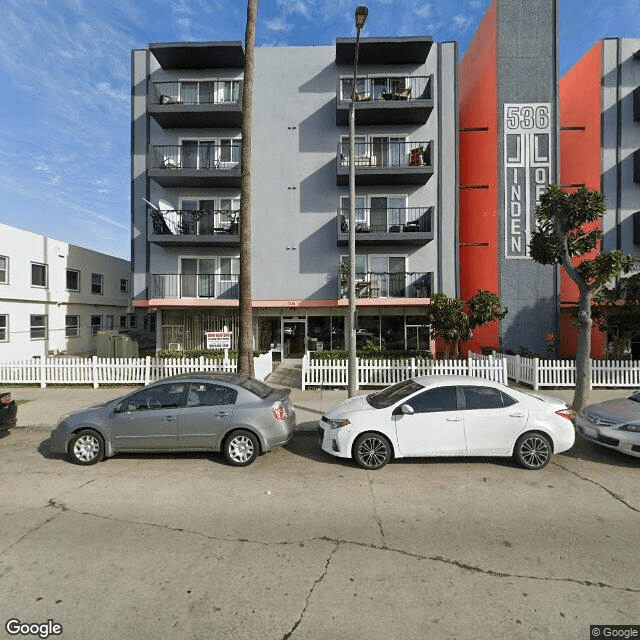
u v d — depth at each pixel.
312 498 4.32
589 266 7.83
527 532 3.59
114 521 3.79
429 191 14.97
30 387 10.69
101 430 5.33
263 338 15.61
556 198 7.97
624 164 15.08
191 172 14.31
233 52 14.43
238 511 4.02
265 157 15.20
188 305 14.66
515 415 5.20
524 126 14.45
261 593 2.76
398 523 3.76
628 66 15.12
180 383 5.57
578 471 5.14
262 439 5.32
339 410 5.63
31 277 16.50
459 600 2.68
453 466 5.29
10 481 4.78
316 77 15.13
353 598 2.71
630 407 5.91
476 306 11.01
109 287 21.72
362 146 15.04
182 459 5.56
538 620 2.50
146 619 2.52
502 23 14.48
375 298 14.18
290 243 15.22
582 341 7.94
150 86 14.53
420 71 14.95
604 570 3.02
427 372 10.33
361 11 7.23
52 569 3.03
